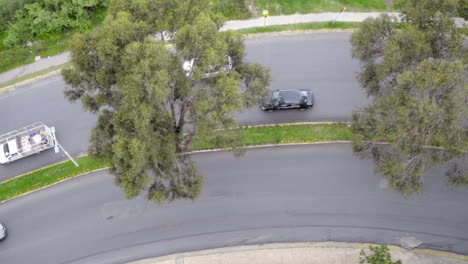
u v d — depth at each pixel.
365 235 25.77
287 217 26.44
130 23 20.34
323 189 27.17
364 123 23.19
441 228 25.73
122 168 19.97
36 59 33.50
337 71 31.33
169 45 31.02
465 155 24.64
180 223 26.64
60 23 33.94
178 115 28.53
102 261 25.97
